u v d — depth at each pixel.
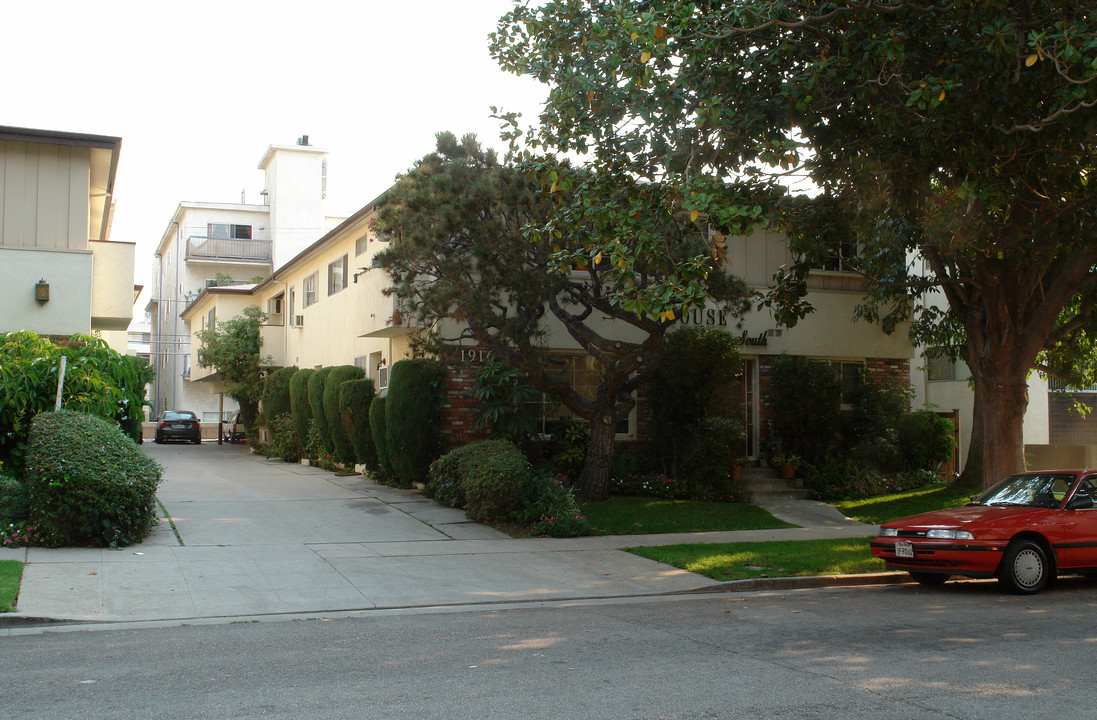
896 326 21.86
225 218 51.41
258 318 32.84
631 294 11.08
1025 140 11.59
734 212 10.40
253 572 11.00
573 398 17.00
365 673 6.57
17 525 11.91
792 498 18.98
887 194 13.18
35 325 17.69
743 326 20.38
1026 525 10.64
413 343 16.64
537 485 15.33
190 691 6.04
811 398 19.62
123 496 12.12
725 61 11.67
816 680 6.37
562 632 8.22
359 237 24.00
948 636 7.97
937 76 11.70
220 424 38.88
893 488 19.86
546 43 12.57
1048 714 5.57
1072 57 9.52
